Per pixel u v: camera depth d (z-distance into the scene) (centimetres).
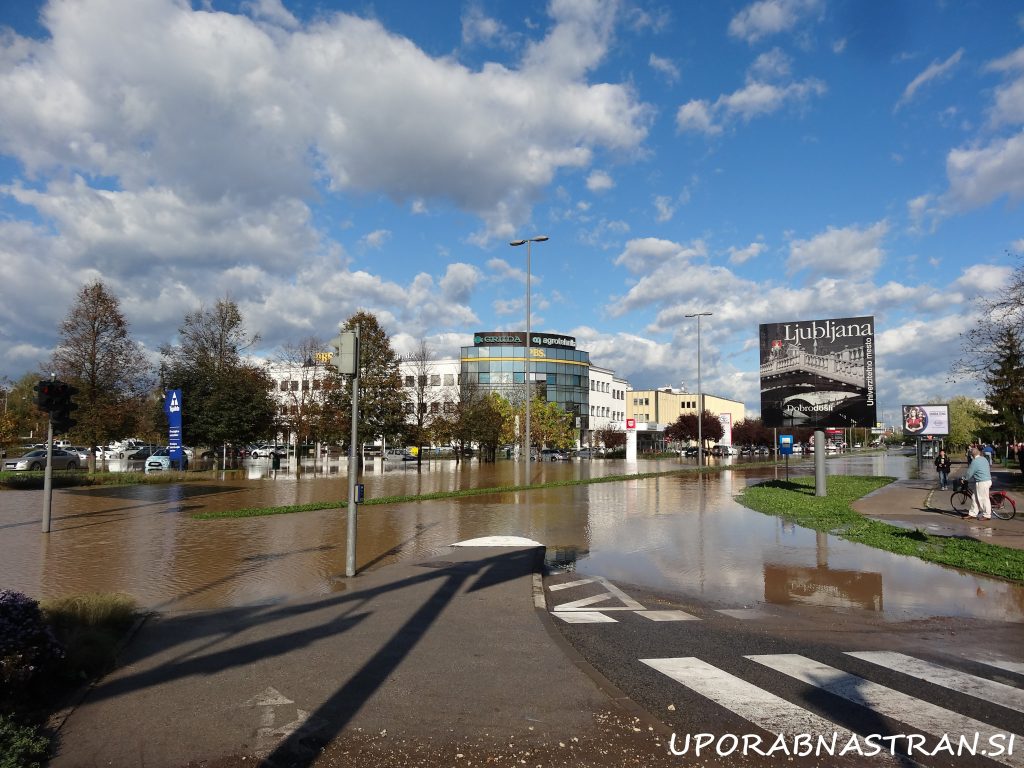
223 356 4084
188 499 1973
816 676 554
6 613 470
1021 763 398
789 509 1844
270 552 1114
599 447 8925
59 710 451
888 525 1495
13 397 6456
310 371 5403
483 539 1277
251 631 657
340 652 591
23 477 2523
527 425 2755
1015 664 593
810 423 2430
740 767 387
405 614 729
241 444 4288
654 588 925
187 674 529
